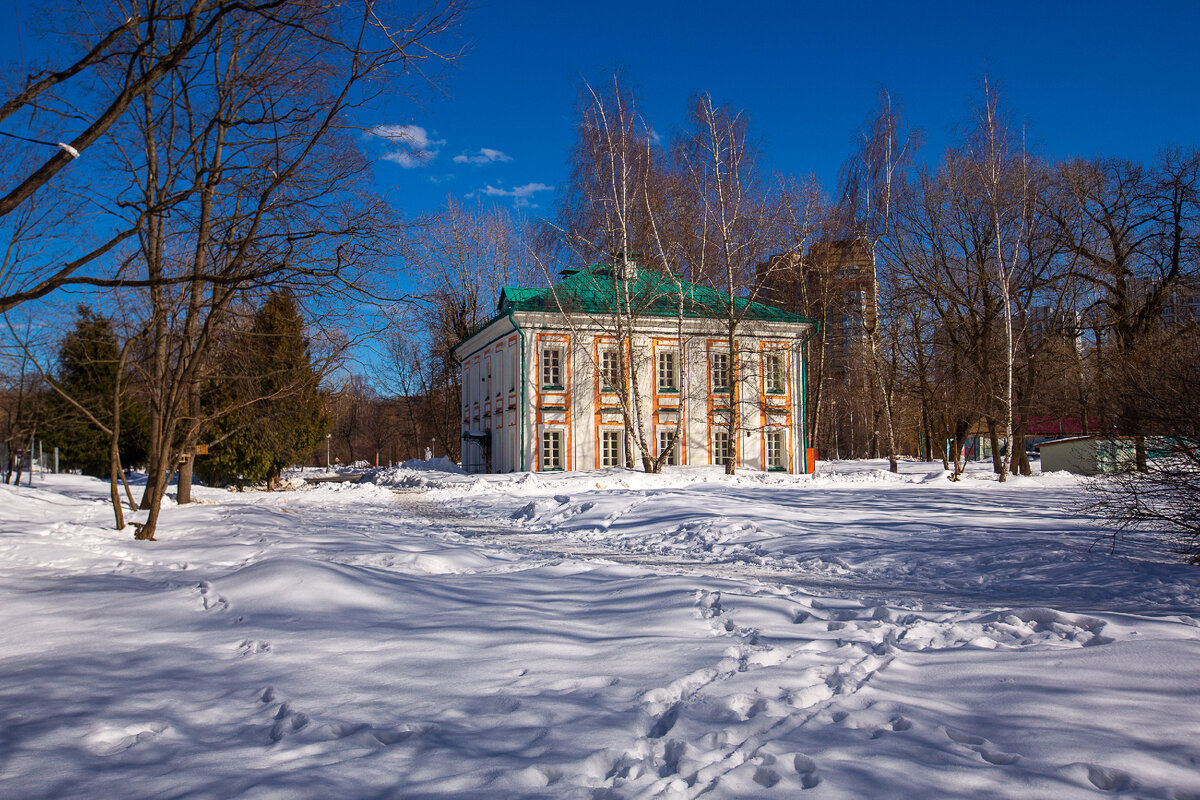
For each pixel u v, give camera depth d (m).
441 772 3.58
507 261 49.16
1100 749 3.78
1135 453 10.91
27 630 6.26
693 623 6.62
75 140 7.37
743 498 19.92
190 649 5.72
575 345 33.38
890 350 39.28
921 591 9.38
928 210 33.56
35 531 13.02
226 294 13.02
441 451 65.81
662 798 3.29
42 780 3.47
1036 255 31.86
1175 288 29.62
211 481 31.08
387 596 7.50
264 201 11.69
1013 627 6.45
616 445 33.94
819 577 10.56
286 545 11.79
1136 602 8.52
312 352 16.12
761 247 32.03
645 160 29.97
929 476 30.52
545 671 5.24
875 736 4.03
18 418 26.67
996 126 30.09
